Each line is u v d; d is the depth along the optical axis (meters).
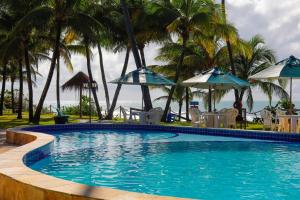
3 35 28.11
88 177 8.48
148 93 24.59
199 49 30.45
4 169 6.10
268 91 31.09
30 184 5.13
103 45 29.34
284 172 9.13
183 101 38.91
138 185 7.82
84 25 22.80
